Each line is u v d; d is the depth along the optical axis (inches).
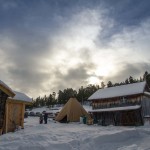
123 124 1398.9
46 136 559.2
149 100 1421.0
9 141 515.8
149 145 510.9
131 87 1478.8
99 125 1304.1
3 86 679.1
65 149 459.8
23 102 881.5
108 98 1504.7
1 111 687.1
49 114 2385.6
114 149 487.8
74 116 1449.3
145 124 1316.4
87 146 496.1
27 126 992.2
